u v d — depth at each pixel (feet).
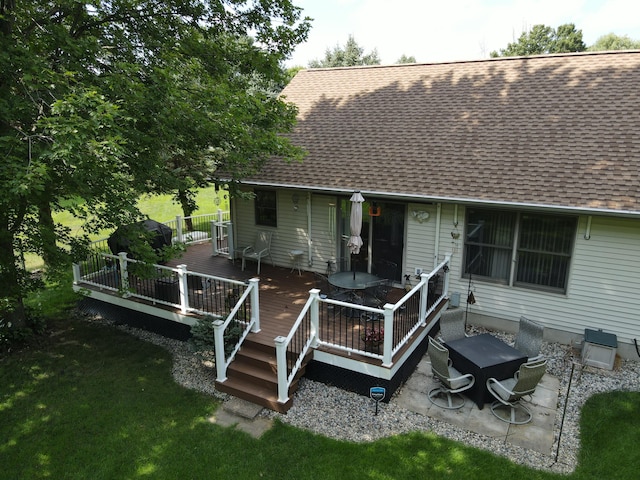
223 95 29.35
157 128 27.94
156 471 19.02
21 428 22.12
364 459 19.35
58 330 33.71
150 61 31.48
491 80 38.73
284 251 39.93
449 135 34.06
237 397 24.22
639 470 18.42
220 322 24.31
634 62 34.37
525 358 23.57
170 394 24.88
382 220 34.35
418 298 29.68
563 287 28.78
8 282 27.37
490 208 29.66
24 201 24.75
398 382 24.63
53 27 24.63
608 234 26.40
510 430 21.24
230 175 37.58
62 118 20.25
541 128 31.42
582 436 20.70
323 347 25.18
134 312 33.63
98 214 27.07
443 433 21.07
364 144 36.45
